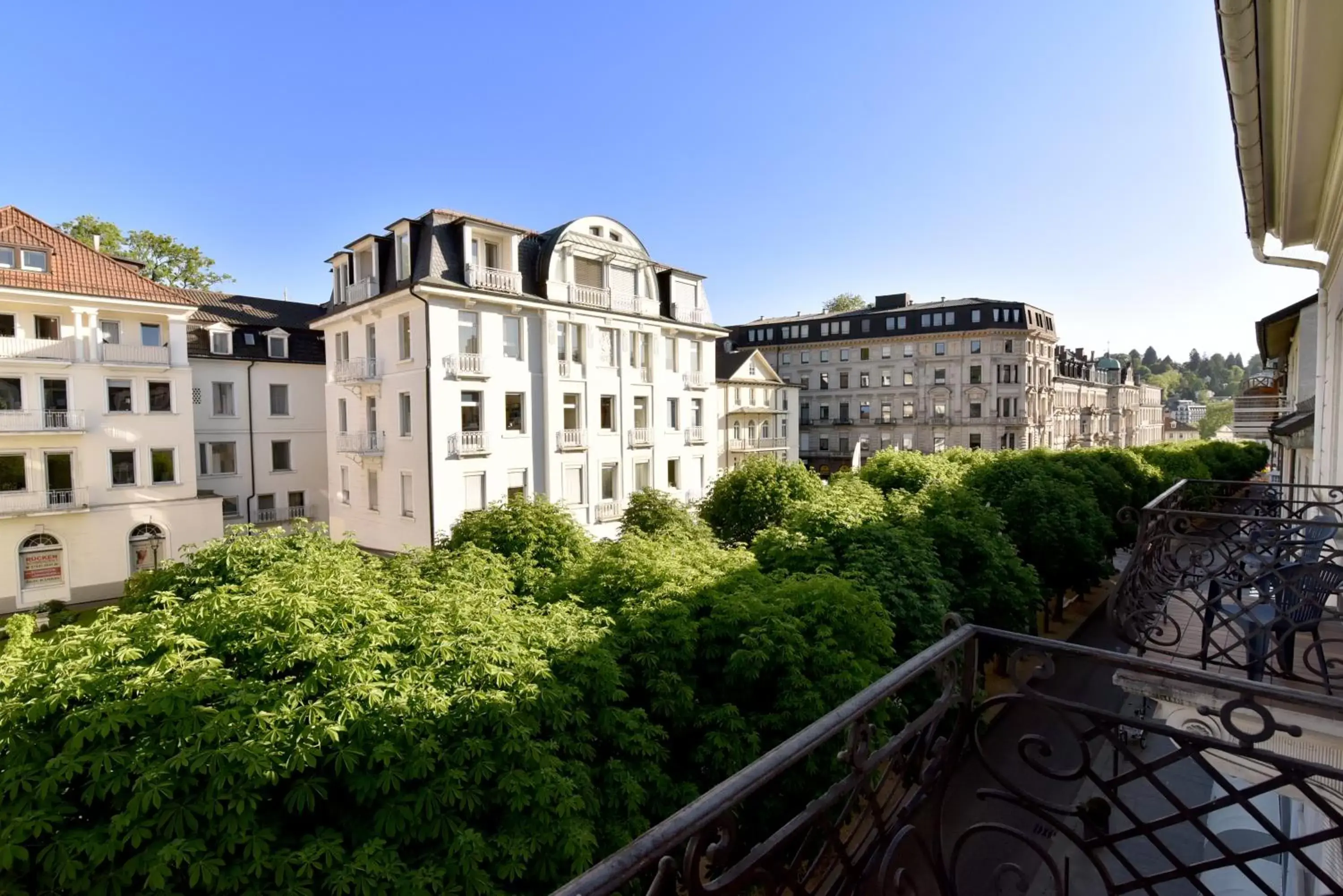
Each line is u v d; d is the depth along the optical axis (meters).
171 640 6.35
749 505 19.83
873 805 2.38
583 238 26.77
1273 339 20.39
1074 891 8.84
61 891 4.92
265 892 5.02
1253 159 4.48
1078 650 2.51
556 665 7.66
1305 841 2.11
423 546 23.16
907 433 58.53
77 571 22.44
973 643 2.79
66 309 22.09
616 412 28.28
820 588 9.74
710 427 33.34
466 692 6.39
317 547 11.01
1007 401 55.50
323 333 33.12
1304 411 13.00
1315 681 4.34
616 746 7.62
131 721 5.38
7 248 21.31
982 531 14.50
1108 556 23.98
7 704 5.48
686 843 1.60
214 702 5.95
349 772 5.75
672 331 30.89
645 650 8.62
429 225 23.16
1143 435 94.50
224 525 27.08
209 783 5.23
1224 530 5.90
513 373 24.75
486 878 5.40
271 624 6.94
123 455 23.59
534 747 6.12
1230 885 7.97
